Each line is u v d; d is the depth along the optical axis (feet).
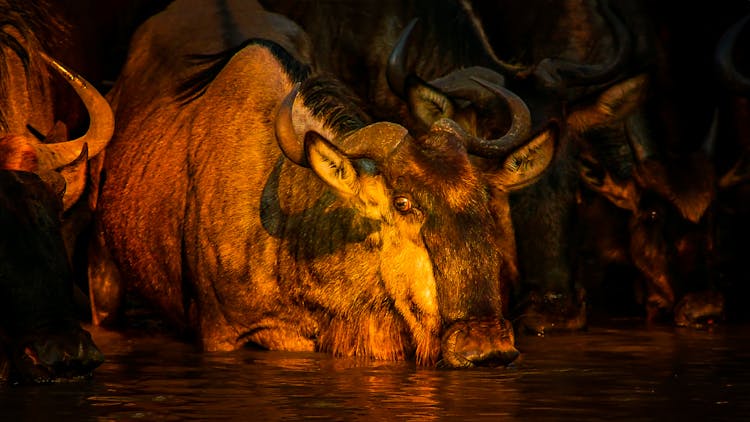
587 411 82.58
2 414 81.10
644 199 149.69
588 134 150.10
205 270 116.67
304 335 113.91
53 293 95.14
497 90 111.55
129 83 135.74
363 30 154.81
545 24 153.48
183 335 125.80
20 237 95.30
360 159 103.45
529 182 109.19
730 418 80.48
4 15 124.26
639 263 149.59
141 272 127.44
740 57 173.27
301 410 82.33
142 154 128.16
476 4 154.40
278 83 120.06
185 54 131.54
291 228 112.47
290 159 106.11
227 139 118.93
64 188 102.89
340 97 116.16
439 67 148.97
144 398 87.15
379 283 106.42
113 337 127.13
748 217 164.86
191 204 119.34
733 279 162.40
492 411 82.23
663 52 165.07
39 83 126.82
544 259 129.70
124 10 145.48
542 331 128.16
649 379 97.30
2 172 97.60
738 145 170.81
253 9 137.08
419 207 100.99
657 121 160.76
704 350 117.19
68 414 81.05
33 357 92.02
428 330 102.17
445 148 103.65
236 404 84.69
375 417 79.92
